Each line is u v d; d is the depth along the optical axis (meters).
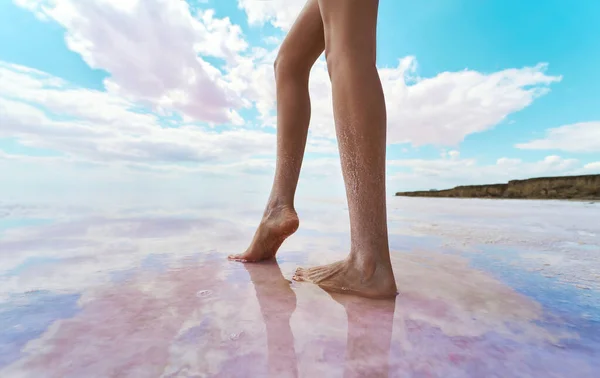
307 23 1.22
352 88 0.91
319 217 2.80
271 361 0.52
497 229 2.20
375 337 0.62
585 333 0.66
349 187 0.93
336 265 0.96
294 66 1.28
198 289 0.88
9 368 0.49
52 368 0.49
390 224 2.48
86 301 0.77
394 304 0.81
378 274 0.88
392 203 5.88
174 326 0.64
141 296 0.81
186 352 0.54
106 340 0.58
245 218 2.45
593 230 2.15
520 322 0.71
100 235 1.62
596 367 0.53
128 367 0.49
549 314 0.76
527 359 0.55
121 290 0.86
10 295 0.80
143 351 0.54
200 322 0.66
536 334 0.65
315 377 0.48
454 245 1.60
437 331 0.66
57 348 0.55
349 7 0.93
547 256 1.37
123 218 2.23
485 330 0.67
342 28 0.93
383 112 0.92
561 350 0.59
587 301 0.85
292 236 1.81
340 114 0.93
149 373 0.48
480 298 0.86
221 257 1.27
